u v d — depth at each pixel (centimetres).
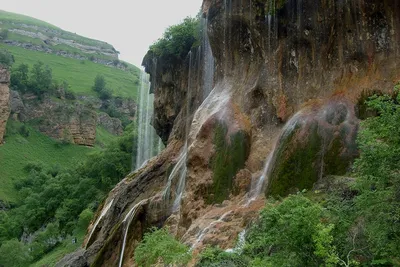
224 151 1783
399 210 868
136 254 1338
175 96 3106
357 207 974
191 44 2958
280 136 1623
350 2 1669
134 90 14288
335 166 1430
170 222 2005
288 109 1731
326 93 1667
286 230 907
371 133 958
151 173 2770
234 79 2022
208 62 2645
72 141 10025
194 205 1748
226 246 1345
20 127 9738
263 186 1586
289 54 1800
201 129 1883
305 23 1753
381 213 891
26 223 5603
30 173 8194
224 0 2064
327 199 1200
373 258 912
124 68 17000
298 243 895
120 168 5259
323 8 1717
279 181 1495
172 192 2255
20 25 16350
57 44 16262
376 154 921
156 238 1336
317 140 1503
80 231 4553
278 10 1817
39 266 3959
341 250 935
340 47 1694
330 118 1536
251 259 1104
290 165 1506
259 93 1850
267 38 1872
